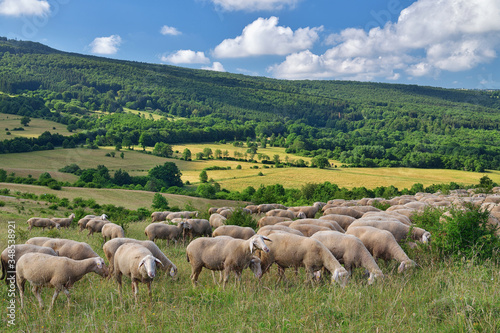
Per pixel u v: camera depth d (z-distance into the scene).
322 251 11.57
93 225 27.47
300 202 61.94
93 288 11.35
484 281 9.64
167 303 9.98
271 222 23.70
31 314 9.77
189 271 13.93
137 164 105.00
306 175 116.69
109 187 82.56
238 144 161.50
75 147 112.88
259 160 140.62
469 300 8.38
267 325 7.93
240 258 11.52
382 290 9.83
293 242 12.01
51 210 49.91
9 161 92.88
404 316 7.88
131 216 46.69
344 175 116.88
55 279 10.21
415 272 11.60
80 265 10.53
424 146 144.50
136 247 11.30
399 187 100.00
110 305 10.14
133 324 8.41
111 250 13.01
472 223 12.41
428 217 16.52
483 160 120.88
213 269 12.09
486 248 12.05
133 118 156.00
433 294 9.28
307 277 11.62
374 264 11.88
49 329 8.57
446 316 8.05
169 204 68.81
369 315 8.24
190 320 8.41
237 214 24.27
